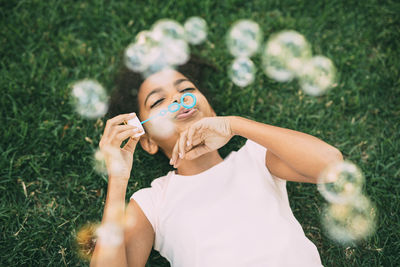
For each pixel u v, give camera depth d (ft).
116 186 4.18
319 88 6.17
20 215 5.38
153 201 4.67
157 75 4.91
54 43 6.43
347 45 6.47
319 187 5.58
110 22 6.56
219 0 6.64
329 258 5.27
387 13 6.53
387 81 6.13
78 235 5.30
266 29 6.51
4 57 6.24
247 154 4.77
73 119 5.88
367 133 5.95
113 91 5.82
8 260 5.11
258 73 6.28
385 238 5.26
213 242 4.25
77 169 5.71
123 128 4.16
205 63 6.21
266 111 6.13
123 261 4.07
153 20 6.52
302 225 5.47
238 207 4.41
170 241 4.46
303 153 4.05
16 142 5.74
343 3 6.61
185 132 4.26
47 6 6.57
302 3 6.63
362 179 5.57
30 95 6.03
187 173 4.83
